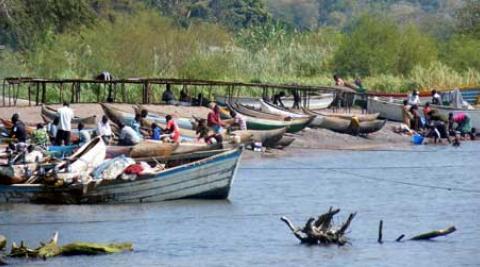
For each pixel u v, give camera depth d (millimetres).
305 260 87188
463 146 176625
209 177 108812
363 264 86562
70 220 100000
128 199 106812
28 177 106812
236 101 187250
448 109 190750
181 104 172375
